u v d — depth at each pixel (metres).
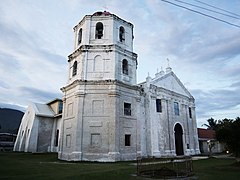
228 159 26.84
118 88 26.41
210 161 24.50
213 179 12.23
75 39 30.92
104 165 20.27
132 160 25.31
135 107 28.47
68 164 21.02
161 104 33.44
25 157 29.61
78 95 25.61
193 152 37.34
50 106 43.22
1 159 24.19
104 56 27.39
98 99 25.69
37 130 38.28
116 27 29.28
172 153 32.12
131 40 30.86
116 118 25.05
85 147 24.25
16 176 12.92
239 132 18.91
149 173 13.87
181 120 36.62
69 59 30.11
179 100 37.56
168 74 37.19
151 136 30.25
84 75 26.64
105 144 24.28
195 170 16.28
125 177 12.68
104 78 26.52
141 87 31.33
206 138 47.41
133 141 26.73
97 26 29.42
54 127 40.03
